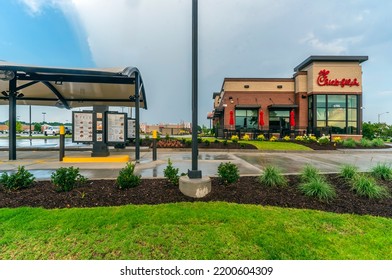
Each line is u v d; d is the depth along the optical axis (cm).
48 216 304
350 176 517
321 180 450
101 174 591
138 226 284
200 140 1533
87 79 949
